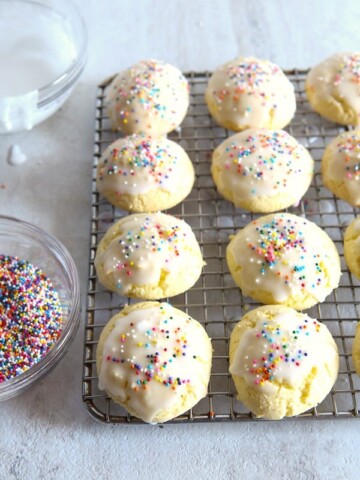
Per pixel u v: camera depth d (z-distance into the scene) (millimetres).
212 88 370
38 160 370
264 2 433
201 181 362
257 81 361
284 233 313
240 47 414
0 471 285
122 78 371
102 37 419
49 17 396
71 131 381
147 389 277
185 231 321
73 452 290
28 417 299
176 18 428
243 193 332
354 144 342
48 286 325
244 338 291
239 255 313
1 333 307
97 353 294
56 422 297
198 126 380
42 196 359
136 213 338
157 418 279
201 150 370
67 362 313
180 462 287
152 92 359
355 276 319
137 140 346
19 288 319
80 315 309
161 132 362
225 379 305
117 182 334
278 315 295
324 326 300
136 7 433
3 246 342
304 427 295
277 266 304
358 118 360
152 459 288
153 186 332
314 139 376
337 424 295
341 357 308
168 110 359
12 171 366
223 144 353
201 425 295
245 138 346
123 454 290
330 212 347
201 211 351
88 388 295
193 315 322
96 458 289
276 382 278
